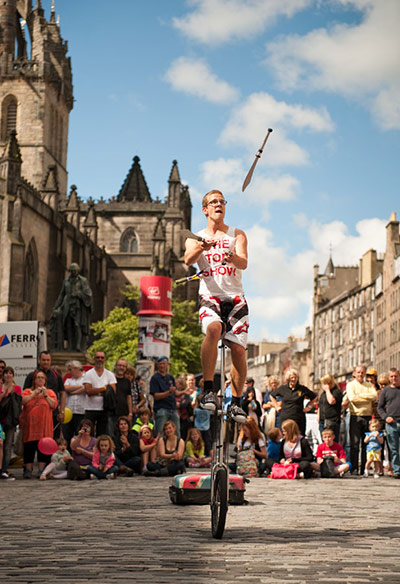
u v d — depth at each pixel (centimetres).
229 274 647
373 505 1095
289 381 1869
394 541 699
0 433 1603
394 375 1766
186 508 1020
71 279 3684
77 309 3641
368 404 1898
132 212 9469
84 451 1648
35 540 709
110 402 1858
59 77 9538
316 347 13275
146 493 1271
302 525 834
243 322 647
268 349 17988
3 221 6022
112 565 569
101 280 8256
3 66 9306
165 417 1873
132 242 9462
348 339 11650
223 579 512
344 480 1680
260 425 2117
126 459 1753
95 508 1019
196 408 2111
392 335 9462
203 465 1994
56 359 3569
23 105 9281
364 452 1928
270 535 741
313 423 2372
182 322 7412
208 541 694
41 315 6656
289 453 1748
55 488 1377
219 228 662
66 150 10069
